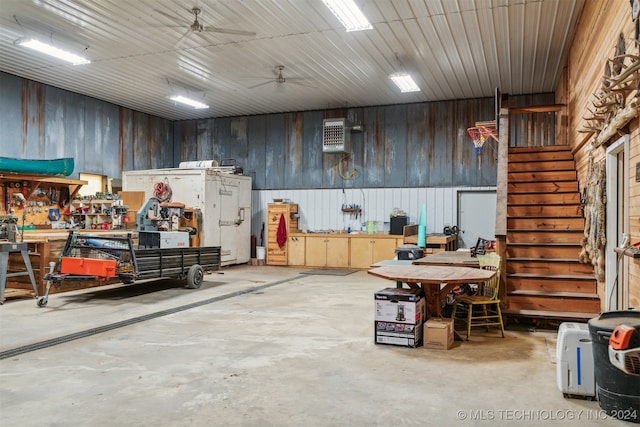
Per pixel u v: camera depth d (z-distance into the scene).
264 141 12.94
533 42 7.72
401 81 9.33
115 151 11.73
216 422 2.90
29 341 4.74
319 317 5.94
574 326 3.39
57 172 9.26
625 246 4.08
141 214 8.46
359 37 7.53
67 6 6.51
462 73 9.30
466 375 3.79
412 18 6.82
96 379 3.66
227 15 6.77
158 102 11.61
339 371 3.88
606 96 4.61
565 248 6.02
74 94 10.66
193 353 4.36
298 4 6.43
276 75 9.47
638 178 3.90
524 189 7.27
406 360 4.19
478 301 5.02
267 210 12.32
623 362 2.81
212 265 8.74
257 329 5.30
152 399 3.26
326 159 12.33
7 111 9.27
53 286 7.46
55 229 9.34
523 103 10.74
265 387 3.50
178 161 13.61
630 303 4.28
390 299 4.67
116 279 8.38
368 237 11.30
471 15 6.74
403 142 11.64
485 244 7.54
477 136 10.55
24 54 8.27
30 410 3.07
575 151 7.31
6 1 6.35
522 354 4.40
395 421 2.92
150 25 7.12
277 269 11.50
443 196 11.28
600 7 5.46
